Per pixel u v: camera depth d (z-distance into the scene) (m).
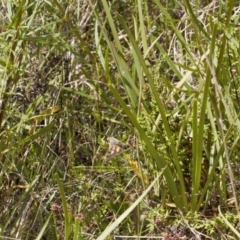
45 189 1.81
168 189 1.60
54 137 1.93
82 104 1.99
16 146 1.78
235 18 1.69
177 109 1.60
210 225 1.50
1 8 2.06
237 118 1.52
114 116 1.94
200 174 1.50
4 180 1.87
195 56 1.84
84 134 1.97
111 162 1.78
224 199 1.58
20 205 1.82
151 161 1.58
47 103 1.95
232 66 1.75
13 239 1.67
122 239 1.65
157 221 1.58
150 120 1.57
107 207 1.73
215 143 1.60
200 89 1.53
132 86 1.56
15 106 1.87
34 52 2.00
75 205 1.79
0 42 1.72
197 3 1.88
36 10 1.75
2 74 1.75
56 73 1.99
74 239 1.37
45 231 1.75
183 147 1.60
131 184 1.76
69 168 1.89
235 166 1.66
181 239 1.52
